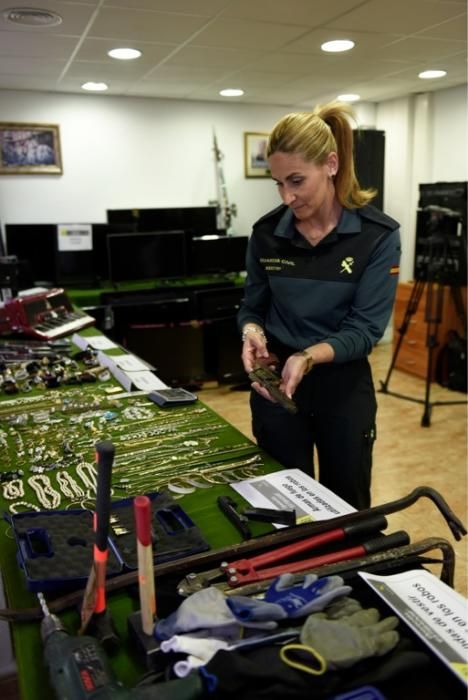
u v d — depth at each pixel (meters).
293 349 1.68
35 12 2.89
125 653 0.87
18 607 0.98
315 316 1.62
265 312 1.81
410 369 5.25
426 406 4.03
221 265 5.27
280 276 1.63
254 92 5.07
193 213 5.36
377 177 4.92
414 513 2.87
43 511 1.18
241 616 0.82
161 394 2.04
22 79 4.39
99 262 4.95
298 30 3.29
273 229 1.65
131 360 2.59
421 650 0.83
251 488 1.37
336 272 1.57
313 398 1.65
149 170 5.37
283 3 2.83
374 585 0.95
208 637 0.83
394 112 5.90
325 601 0.86
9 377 2.34
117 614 0.94
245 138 5.69
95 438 1.73
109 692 0.73
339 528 1.16
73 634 0.89
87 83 4.57
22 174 4.94
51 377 2.27
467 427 4.02
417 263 4.70
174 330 4.81
